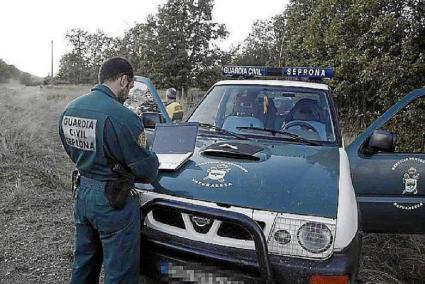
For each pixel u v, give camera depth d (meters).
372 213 3.59
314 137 3.66
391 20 9.52
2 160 6.36
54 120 11.56
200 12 24.55
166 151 2.98
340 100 12.23
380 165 3.58
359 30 11.00
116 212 2.34
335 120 3.79
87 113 2.34
